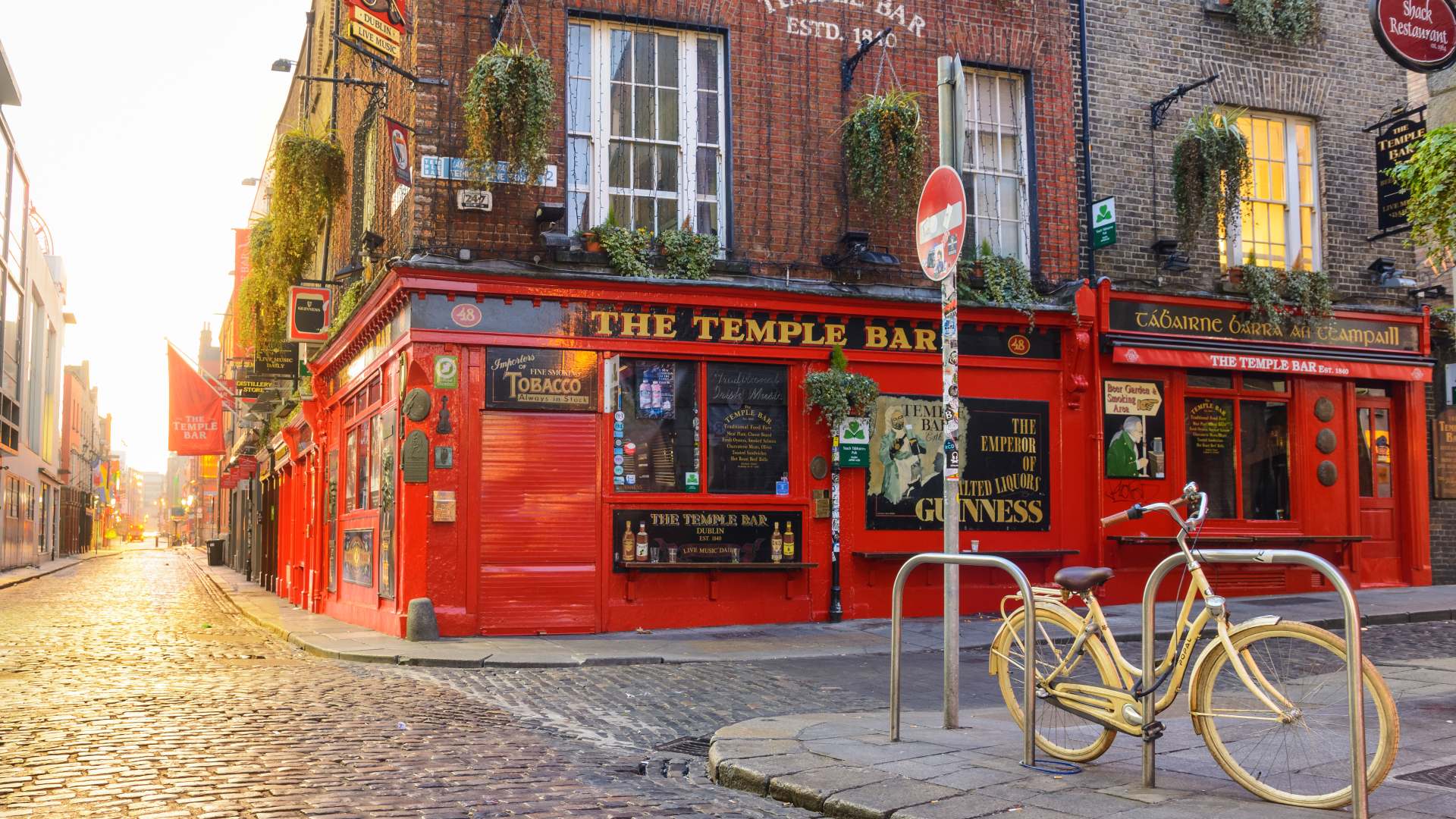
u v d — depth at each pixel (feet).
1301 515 50.60
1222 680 15.92
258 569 94.12
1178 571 48.55
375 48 40.40
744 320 43.68
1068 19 49.75
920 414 46.01
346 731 22.63
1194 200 48.42
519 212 41.47
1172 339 48.62
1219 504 49.73
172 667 33.58
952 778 17.02
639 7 43.73
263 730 22.62
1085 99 49.44
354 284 51.39
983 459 46.60
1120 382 48.39
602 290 41.68
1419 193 29.27
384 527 44.24
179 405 99.40
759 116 44.98
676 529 42.47
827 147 45.75
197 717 24.00
